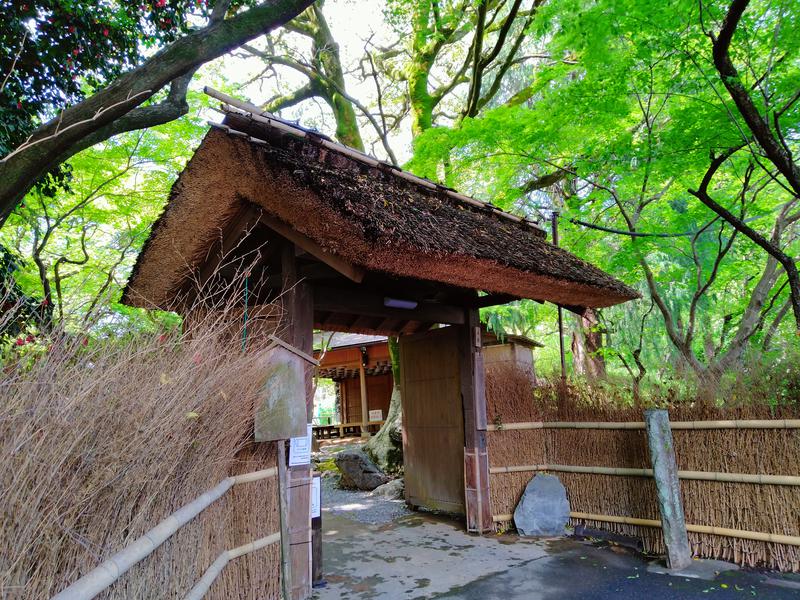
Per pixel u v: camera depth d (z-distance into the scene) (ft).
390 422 26.27
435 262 11.12
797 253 23.29
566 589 11.05
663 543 13.03
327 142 12.55
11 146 14.65
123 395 5.20
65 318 5.36
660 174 18.53
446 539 15.02
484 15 27.14
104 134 14.20
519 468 16.03
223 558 8.21
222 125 10.62
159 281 13.92
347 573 12.44
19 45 14.48
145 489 5.60
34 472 4.11
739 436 12.07
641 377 15.37
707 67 15.61
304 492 10.87
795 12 13.14
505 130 20.01
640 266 22.24
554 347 46.98
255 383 8.40
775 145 12.68
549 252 16.21
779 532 11.34
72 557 4.43
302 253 11.98
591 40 15.85
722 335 20.93
